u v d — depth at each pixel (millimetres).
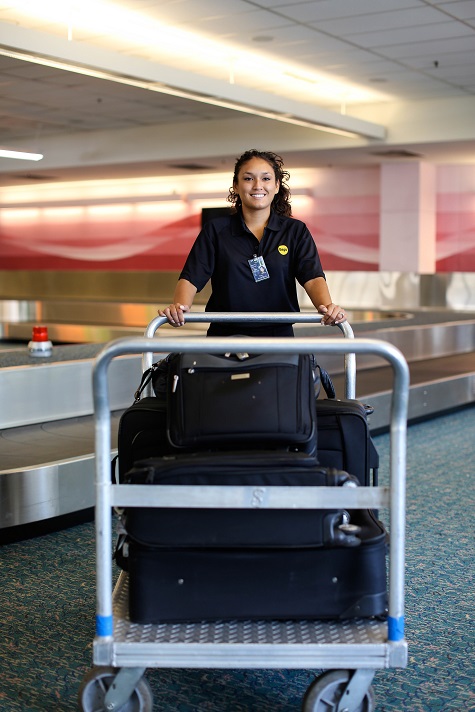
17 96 11406
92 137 14875
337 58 9898
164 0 7711
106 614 2176
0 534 4047
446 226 15438
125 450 2609
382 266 15164
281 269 2822
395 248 15008
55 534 4230
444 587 3467
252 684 2631
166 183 17547
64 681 2613
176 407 2334
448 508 4750
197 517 2195
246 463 2170
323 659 2158
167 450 2578
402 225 14914
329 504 2146
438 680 2623
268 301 2855
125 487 2156
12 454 4668
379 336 9055
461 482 5395
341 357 8664
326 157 14188
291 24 8453
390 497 2141
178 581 2234
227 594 2234
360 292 15383
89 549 3975
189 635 2203
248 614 2238
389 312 12922
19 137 15492
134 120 13625
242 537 2195
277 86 11531
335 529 2201
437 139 12391
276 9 7941
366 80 11102
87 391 5906
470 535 4227
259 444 2318
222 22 8422
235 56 9828
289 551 2225
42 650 2834
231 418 2283
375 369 8984
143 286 17812
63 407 5746
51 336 12727
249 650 2150
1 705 2453
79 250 19047
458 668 2709
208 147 13797
